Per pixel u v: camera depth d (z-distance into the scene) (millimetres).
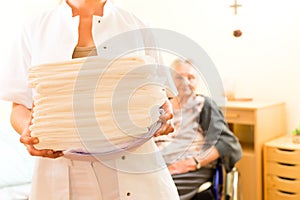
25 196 1795
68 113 800
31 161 2062
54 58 1000
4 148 2113
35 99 827
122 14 1065
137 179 1019
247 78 3098
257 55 3033
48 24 1049
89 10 1033
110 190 1012
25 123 1026
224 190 2330
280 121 2879
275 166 2566
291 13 2854
